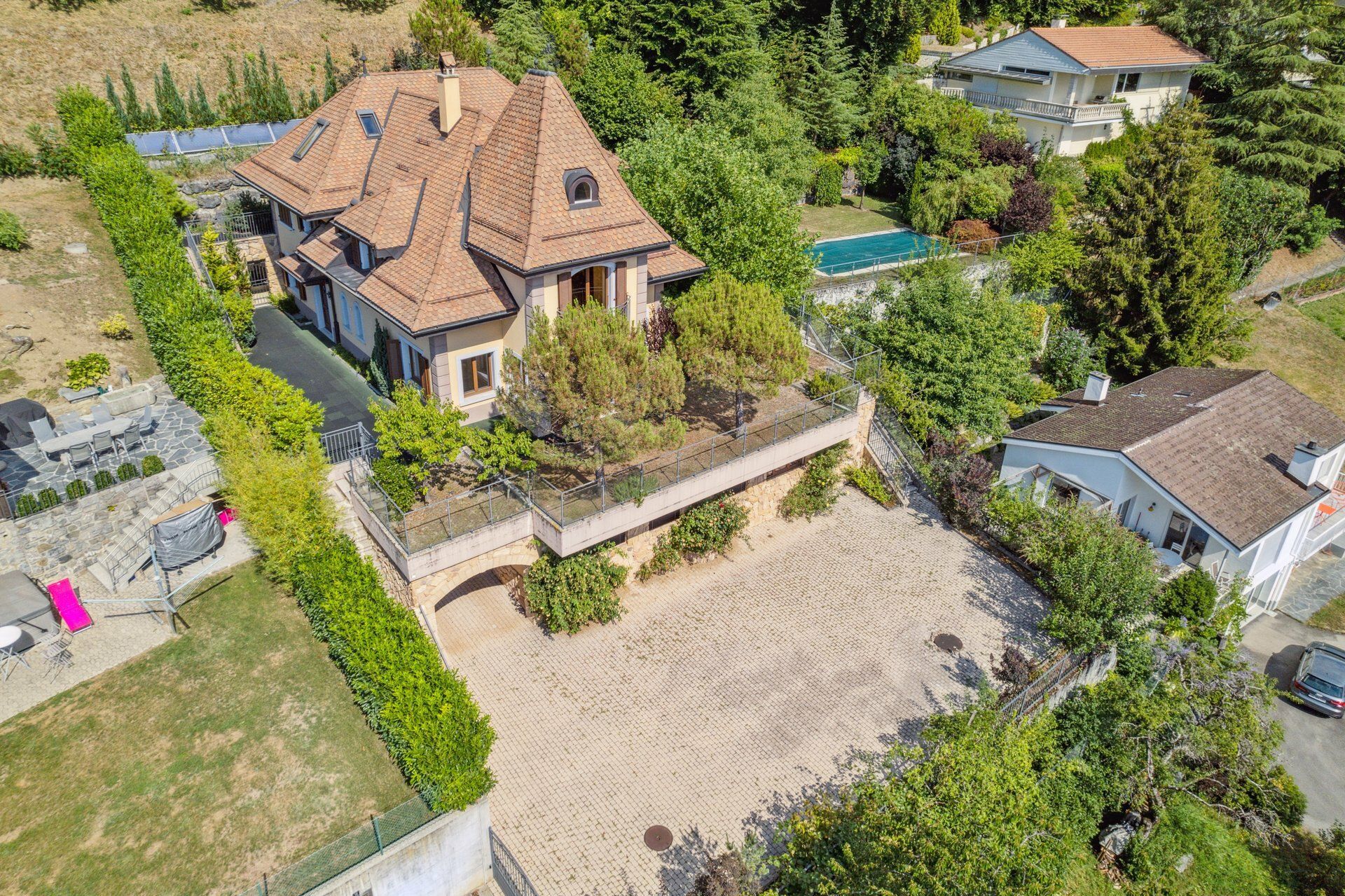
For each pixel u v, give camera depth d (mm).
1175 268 44500
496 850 19281
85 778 19781
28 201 36656
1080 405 38375
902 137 56062
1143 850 22938
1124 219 45562
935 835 16125
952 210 51031
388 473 23828
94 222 36625
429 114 32719
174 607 24016
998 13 86562
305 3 53688
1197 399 36406
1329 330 57062
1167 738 24531
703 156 33562
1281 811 25391
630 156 34875
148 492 25797
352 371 33156
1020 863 16625
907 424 35250
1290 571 37000
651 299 31734
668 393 24484
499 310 27500
